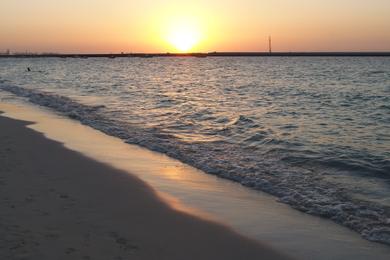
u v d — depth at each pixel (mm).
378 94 35875
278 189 9664
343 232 7453
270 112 24203
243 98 32844
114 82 52719
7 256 5863
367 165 11992
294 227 7613
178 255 6340
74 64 152000
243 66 128875
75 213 7602
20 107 23766
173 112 23453
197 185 10016
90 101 28562
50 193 8617
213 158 12523
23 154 11969
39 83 49031
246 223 7742
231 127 18531
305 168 11719
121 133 16266
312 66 117875
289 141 15422
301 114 23469
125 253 6211
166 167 11531
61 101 26422
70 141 14438
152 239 6812
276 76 68375
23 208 7656
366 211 8336
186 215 7965
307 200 8891
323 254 6609
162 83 51812
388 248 6848
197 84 50219
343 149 14141
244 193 9516
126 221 7457
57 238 6520
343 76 65938
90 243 6434
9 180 9359
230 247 6719
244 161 12289
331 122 20484
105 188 9273
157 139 15211
